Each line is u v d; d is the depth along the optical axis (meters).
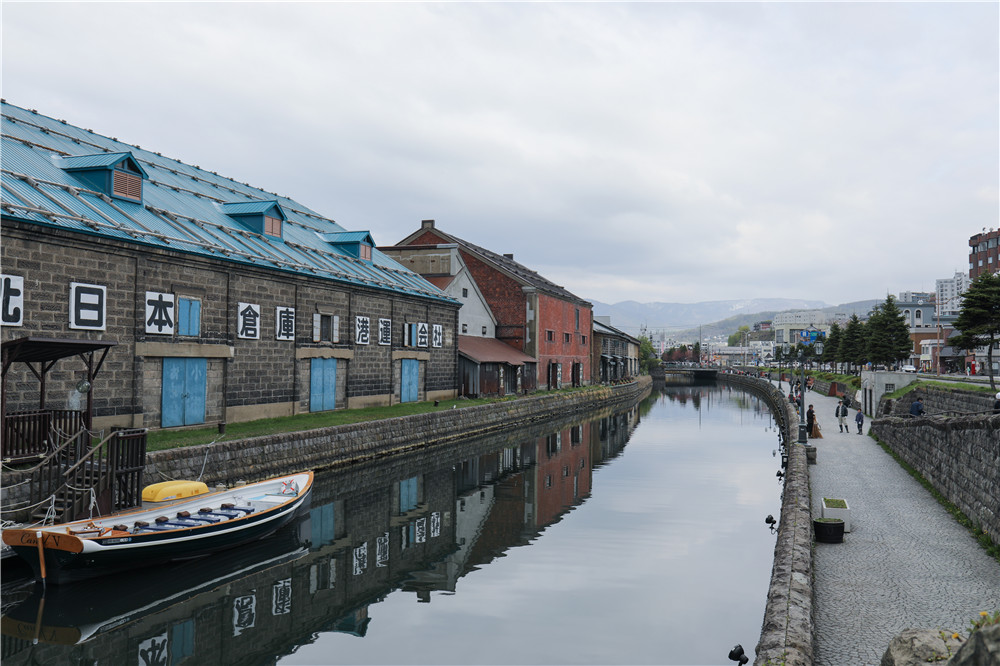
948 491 18.33
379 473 27.81
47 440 15.63
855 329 77.75
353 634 12.02
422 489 25.19
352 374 34.94
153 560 14.12
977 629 6.21
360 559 16.55
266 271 28.17
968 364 78.25
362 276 36.53
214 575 15.32
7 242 18.17
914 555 13.48
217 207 32.69
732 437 42.97
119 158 24.38
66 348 15.43
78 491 14.54
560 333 68.75
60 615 12.55
